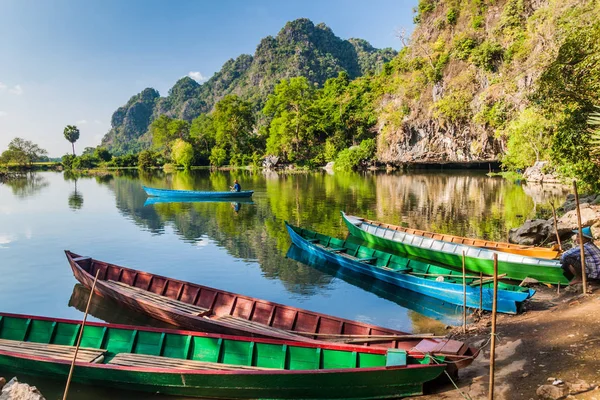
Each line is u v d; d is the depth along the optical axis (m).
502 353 10.12
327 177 73.38
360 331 11.16
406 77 97.44
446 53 85.56
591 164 24.36
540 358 9.40
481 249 19.03
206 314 13.37
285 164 104.81
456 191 46.59
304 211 36.47
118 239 27.03
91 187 65.94
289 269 20.14
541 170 50.19
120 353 10.45
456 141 77.69
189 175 92.94
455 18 91.06
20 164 129.25
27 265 21.16
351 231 27.16
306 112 106.25
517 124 52.69
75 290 17.48
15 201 47.34
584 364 8.70
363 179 66.81
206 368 9.73
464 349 9.02
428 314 14.66
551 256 17.92
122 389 9.62
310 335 11.38
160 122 156.38
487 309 14.16
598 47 23.33
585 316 11.27
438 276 16.67
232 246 24.72
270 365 9.74
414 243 22.58
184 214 36.59
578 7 43.56
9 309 15.50
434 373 8.50
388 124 91.31
